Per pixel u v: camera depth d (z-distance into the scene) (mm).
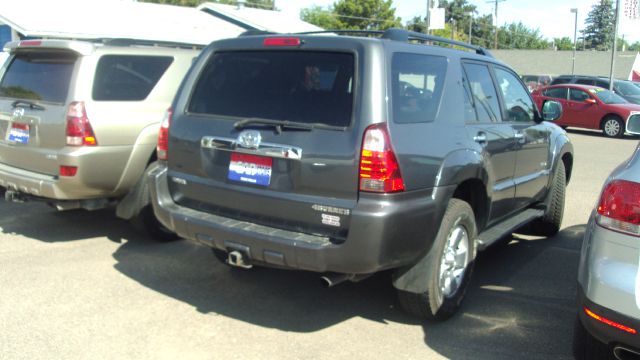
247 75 4207
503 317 4500
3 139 6074
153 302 4602
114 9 19656
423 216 3816
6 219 6789
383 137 3594
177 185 4398
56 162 5488
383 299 4801
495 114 5078
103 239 6164
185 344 3947
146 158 5918
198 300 4672
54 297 4625
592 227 3227
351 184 3602
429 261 4035
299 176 3744
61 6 18062
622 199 3000
